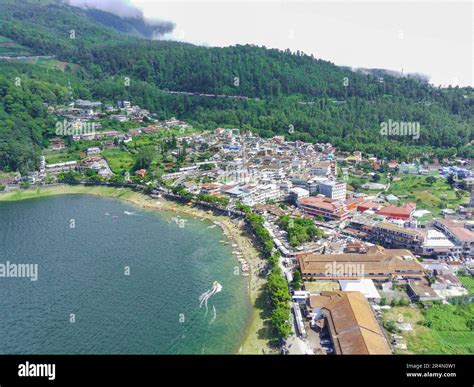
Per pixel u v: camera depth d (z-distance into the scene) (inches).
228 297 6358.3
